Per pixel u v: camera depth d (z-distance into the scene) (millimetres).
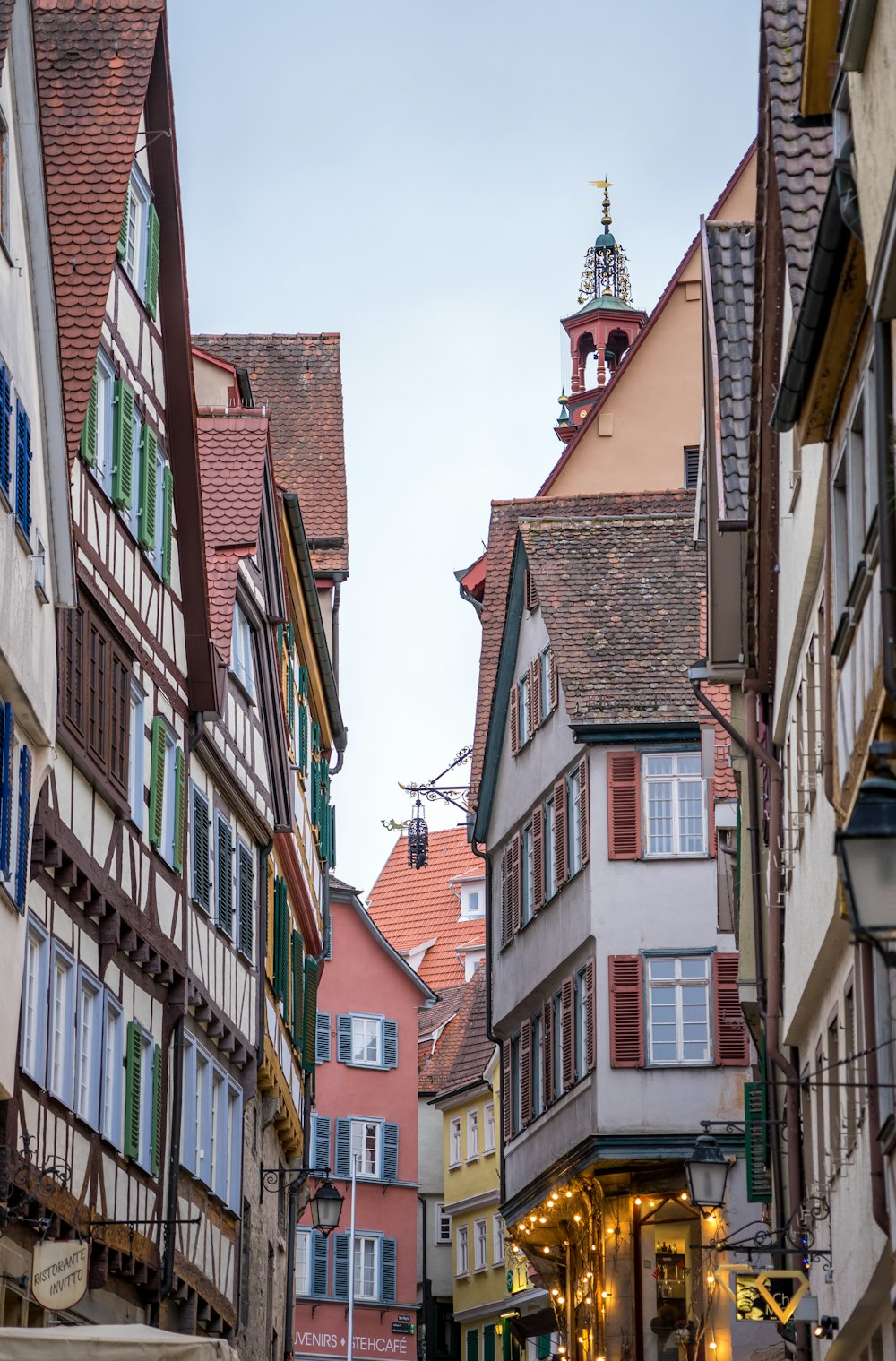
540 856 35562
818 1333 19188
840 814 14109
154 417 23297
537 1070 36219
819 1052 19766
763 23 16781
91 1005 20141
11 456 16141
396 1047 57094
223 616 25969
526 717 37000
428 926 68562
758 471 20859
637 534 35625
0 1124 16438
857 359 13484
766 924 23156
